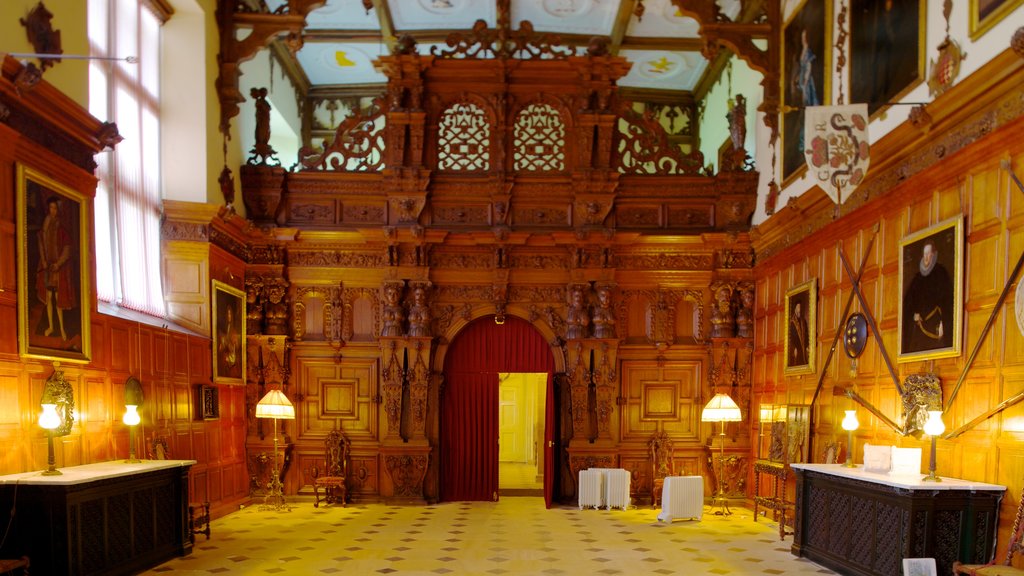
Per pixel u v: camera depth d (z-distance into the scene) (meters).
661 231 14.01
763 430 12.87
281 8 12.84
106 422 8.98
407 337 13.76
